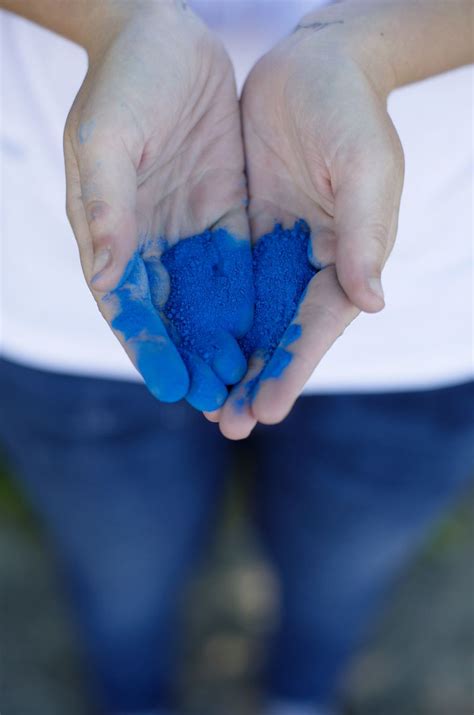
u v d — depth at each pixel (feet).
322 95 1.55
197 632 2.83
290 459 2.19
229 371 1.55
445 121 1.73
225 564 2.91
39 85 1.76
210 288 1.63
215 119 1.66
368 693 2.75
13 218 1.87
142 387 2.03
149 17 1.60
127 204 1.50
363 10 1.64
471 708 2.73
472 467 2.18
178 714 2.74
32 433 2.13
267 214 1.69
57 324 1.96
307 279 1.62
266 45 1.77
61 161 1.81
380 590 2.43
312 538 2.28
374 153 1.49
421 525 2.28
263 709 2.74
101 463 2.14
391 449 2.11
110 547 2.27
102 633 2.45
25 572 2.85
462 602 2.86
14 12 1.68
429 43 1.64
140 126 1.53
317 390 1.98
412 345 1.93
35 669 2.73
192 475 2.25
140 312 1.54
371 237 1.46
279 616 2.74
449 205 1.79
